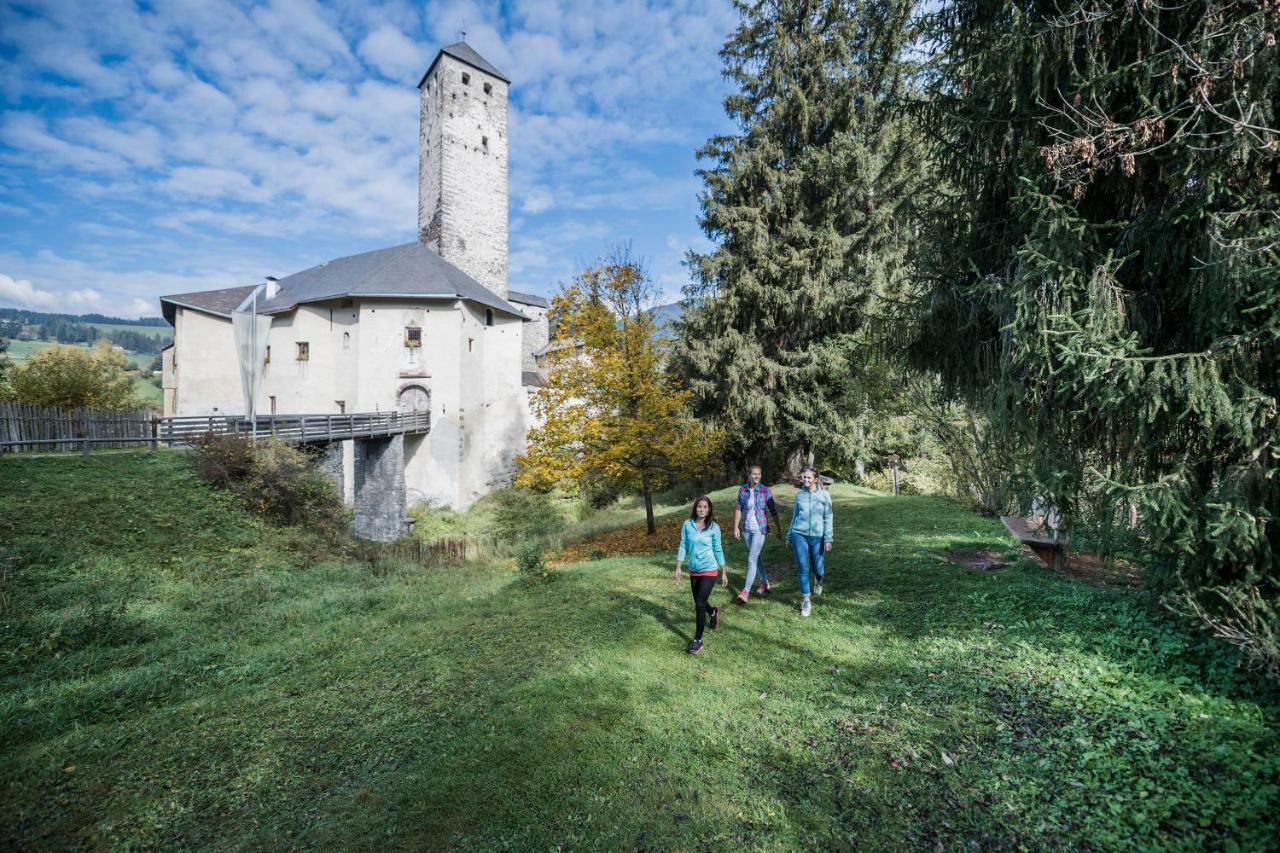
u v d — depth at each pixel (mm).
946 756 3807
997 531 10664
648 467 15094
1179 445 4711
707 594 5879
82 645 7227
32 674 6316
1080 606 5867
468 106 34281
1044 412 5457
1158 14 4352
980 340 6234
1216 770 3246
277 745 4492
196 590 9570
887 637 5930
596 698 4914
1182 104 4141
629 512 24078
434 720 4730
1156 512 4086
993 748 3840
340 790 3857
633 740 4262
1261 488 3777
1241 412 3820
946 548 9445
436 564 14125
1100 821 3055
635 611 7320
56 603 8234
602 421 14961
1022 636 5434
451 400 26781
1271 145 3695
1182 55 4066
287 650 6840
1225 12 4105
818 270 18422
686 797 3613
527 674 5527
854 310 18016
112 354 41500
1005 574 7426
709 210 19844
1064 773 3469
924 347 6781
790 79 18844
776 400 20078
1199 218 4246
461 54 33906
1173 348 4742
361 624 7871
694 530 5934
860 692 4832
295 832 3459
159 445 15977
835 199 18406
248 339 15812
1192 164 4199
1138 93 4488
